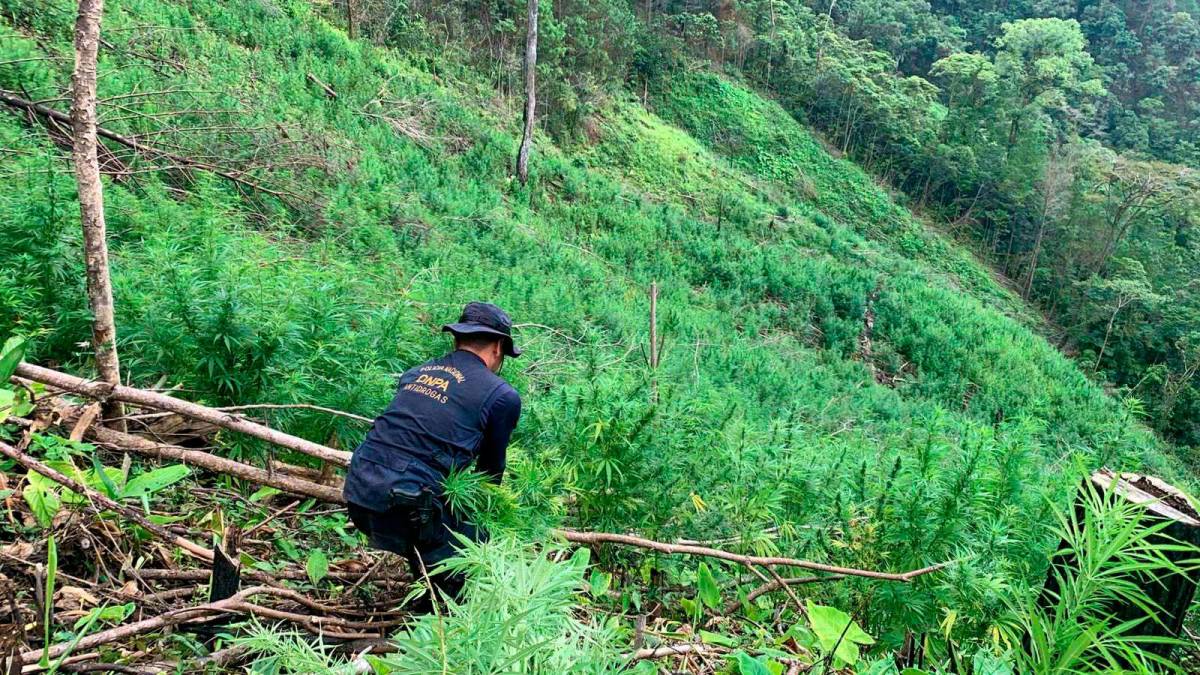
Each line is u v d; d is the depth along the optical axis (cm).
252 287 410
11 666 168
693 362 1210
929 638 290
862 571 297
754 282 2262
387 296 634
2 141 664
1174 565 215
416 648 125
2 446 252
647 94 4234
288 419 377
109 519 287
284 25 1981
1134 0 7962
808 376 1662
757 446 421
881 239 4300
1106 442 486
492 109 2806
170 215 639
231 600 247
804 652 315
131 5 1430
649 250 2236
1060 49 5591
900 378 2131
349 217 1053
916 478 339
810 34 5600
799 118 5075
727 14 5125
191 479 356
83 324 402
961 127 5234
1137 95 7350
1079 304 4116
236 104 1155
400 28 2750
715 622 336
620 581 342
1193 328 3825
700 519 359
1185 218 4947
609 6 3888
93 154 311
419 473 263
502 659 122
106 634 221
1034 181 4825
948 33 7162
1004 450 347
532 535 278
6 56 866
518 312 1012
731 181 3778
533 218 2020
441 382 281
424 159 1781
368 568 328
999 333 2509
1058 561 269
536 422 400
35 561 261
